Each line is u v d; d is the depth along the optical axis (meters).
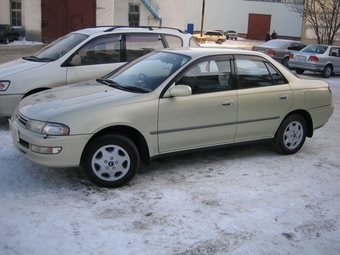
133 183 4.64
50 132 4.14
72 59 6.86
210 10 59.62
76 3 26.34
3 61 16.61
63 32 26.91
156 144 4.68
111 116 4.32
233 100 5.09
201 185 4.66
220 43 43.66
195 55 5.01
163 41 7.70
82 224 3.66
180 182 4.72
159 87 4.67
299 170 5.31
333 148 6.43
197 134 4.93
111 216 3.84
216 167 5.26
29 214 3.79
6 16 30.38
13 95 6.40
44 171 4.85
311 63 16.94
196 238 3.53
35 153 4.19
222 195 4.42
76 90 4.97
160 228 3.66
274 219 3.95
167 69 4.96
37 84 6.53
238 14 60.56
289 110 5.64
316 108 5.93
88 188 4.44
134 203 4.13
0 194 4.18
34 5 26.31
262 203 4.28
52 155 4.15
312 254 3.41
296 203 4.33
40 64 6.70
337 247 3.54
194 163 5.38
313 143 6.68
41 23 26.61
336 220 4.02
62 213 3.85
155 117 4.58
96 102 4.41
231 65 5.19
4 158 5.18
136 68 5.35
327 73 17.27
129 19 28.55
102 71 7.08
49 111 4.30
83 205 4.03
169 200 4.23
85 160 4.33
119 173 4.48
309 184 4.86
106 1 26.52
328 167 5.49
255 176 5.02
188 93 4.59
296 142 5.88
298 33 61.94
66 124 4.16
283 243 3.54
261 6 60.84
